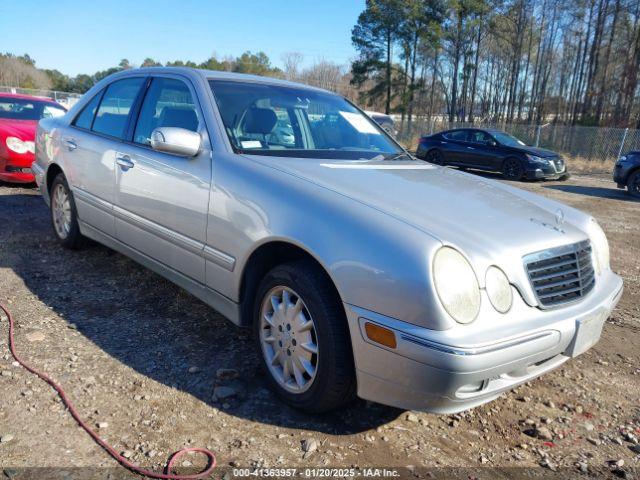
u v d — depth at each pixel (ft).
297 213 8.17
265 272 9.29
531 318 7.49
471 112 159.12
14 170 23.70
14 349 9.78
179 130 9.86
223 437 7.77
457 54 153.58
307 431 8.07
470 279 7.01
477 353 6.68
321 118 12.13
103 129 13.53
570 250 8.41
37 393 8.47
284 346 8.63
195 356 10.12
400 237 7.19
